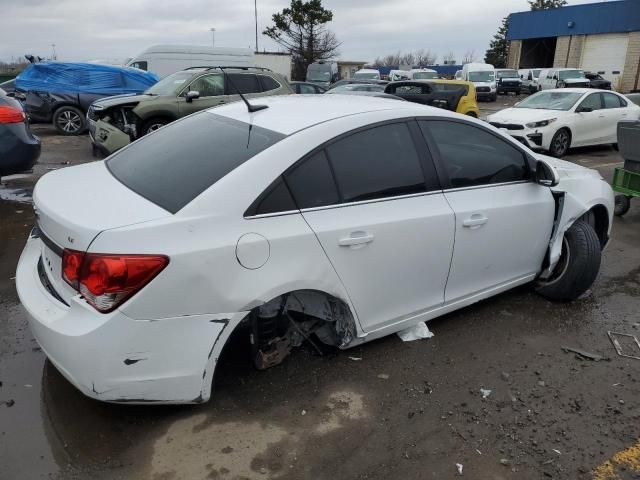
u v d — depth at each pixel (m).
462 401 2.94
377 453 2.54
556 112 11.87
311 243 2.69
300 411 2.80
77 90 13.64
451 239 3.28
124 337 2.29
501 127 11.82
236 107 3.43
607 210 4.39
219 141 2.93
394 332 3.33
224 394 2.90
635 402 2.99
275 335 3.07
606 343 3.63
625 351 3.54
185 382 2.49
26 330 3.52
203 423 2.68
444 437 2.66
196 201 2.46
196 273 2.36
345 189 2.87
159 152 3.07
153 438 2.57
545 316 3.97
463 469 2.46
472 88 14.62
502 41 70.31
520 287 4.41
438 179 3.27
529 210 3.71
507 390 3.05
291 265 2.64
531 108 12.45
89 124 10.41
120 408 2.76
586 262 3.96
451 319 3.86
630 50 38.88
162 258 2.28
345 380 3.08
